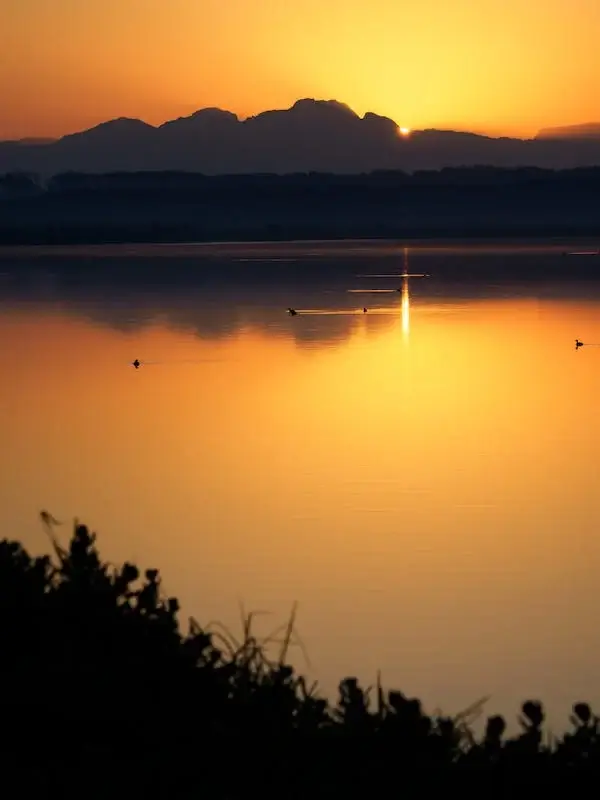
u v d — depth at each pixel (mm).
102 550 49906
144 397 96875
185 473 66312
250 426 82500
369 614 41375
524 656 37250
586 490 61312
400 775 15906
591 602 42844
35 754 15266
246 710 16672
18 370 115188
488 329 155000
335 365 119188
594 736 16734
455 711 32469
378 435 78500
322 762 15914
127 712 16141
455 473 65938
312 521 54938
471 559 48281
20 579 18250
